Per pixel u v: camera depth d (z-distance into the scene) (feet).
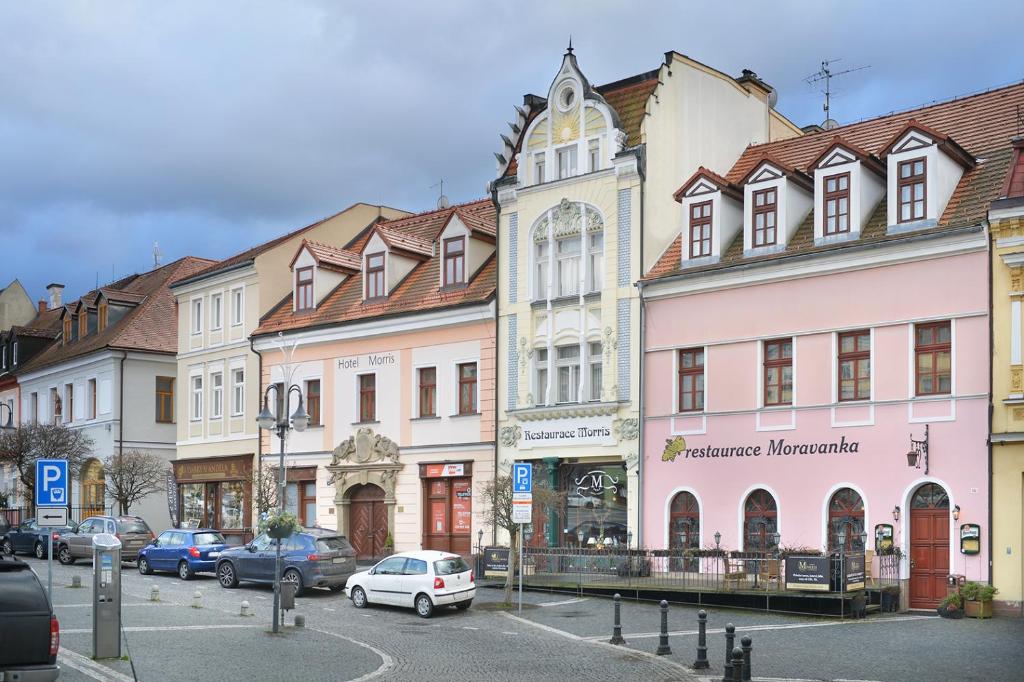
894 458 94.27
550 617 90.38
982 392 89.81
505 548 112.88
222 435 159.22
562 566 108.17
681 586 97.55
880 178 102.01
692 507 107.55
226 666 66.85
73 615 86.74
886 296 96.07
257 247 168.55
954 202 95.91
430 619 90.07
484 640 78.74
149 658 68.90
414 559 93.97
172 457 186.50
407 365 134.51
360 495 138.92
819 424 99.09
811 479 99.09
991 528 88.12
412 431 132.98
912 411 93.61
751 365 104.17
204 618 88.17
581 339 117.60
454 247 133.39
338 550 108.17
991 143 101.81
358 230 167.12
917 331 94.63
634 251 114.01
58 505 81.46
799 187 105.91
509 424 123.03
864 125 116.98
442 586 92.07
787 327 102.01
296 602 101.19
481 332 127.13
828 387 98.89
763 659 68.54
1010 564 87.10
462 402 129.18
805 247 101.96
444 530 129.39
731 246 109.29
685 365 109.70
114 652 68.23
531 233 123.13
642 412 111.45
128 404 183.01
